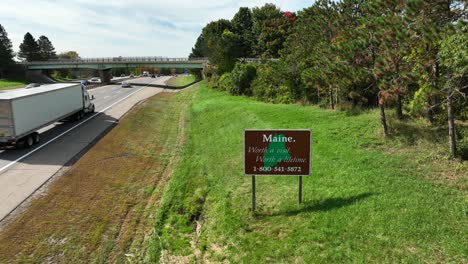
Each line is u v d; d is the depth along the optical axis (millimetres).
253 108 27500
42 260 8781
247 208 10656
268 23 68188
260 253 8164
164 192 13648
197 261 8781
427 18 12133
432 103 14438
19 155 17938
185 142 22062
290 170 9984
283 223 9336
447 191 9711
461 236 7578
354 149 14445
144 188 14031
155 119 30875
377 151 13938
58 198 12406
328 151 14555
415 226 8125
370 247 7609
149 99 44531
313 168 12891
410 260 7047
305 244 8156
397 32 12492
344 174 11875
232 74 43938
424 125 15781
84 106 30078
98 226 10602
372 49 15188
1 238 9656
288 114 23656
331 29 24953
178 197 13094
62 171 15320
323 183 11469
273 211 10227
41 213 11219
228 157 17016
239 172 14453
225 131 22641
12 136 18344
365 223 8523
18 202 12016
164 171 16438
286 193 11242
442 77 12758
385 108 21188
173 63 85125
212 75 63281
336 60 17984
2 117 18219
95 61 89625
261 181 12930
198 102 39531
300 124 20312
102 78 89875
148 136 23688
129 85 69062
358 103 23609
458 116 15508
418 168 11633
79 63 91312
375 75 14125
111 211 11688
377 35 13523
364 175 11500
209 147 20016
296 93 31938
